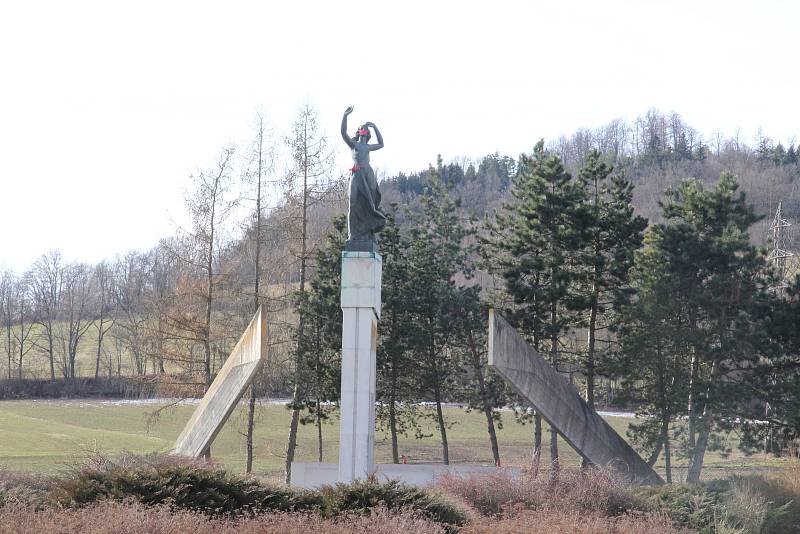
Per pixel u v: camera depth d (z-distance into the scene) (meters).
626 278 39.44
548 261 39.44
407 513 16.89
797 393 34.53
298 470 30.58
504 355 25.55
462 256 46.34
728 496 23.09
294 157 39.84
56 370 89.94
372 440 26.66
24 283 99.88
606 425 28.84
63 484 17.91
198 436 29.00
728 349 35.44
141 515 15.03
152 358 40.34
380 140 27.27
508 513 20.36
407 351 44.09
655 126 149.50
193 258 39.19
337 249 41.12
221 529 15.65
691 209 37.97
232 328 39.59
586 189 41.41
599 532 18.38
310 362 40.34
